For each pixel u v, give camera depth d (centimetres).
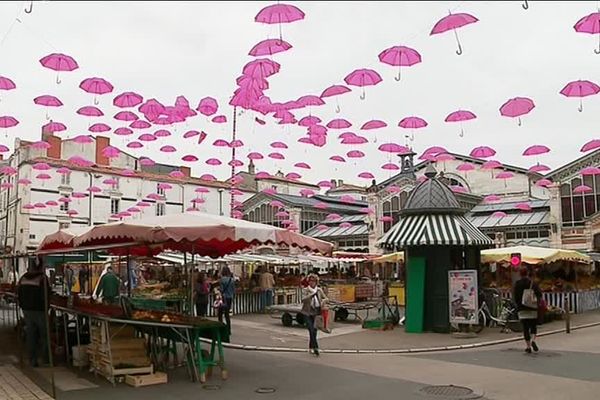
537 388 959
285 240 1118
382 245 1842
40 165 3238
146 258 2133
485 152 2297
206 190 4653
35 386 985
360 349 1462
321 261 3130
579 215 3569
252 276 2728
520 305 1386
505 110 1495
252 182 5869
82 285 2428
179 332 1045
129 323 1012
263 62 1222
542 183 3519
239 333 1784
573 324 2055
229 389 970
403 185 4200
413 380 1043
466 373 1109
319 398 902
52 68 1265
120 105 1609
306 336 1720
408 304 1817
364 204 5369
